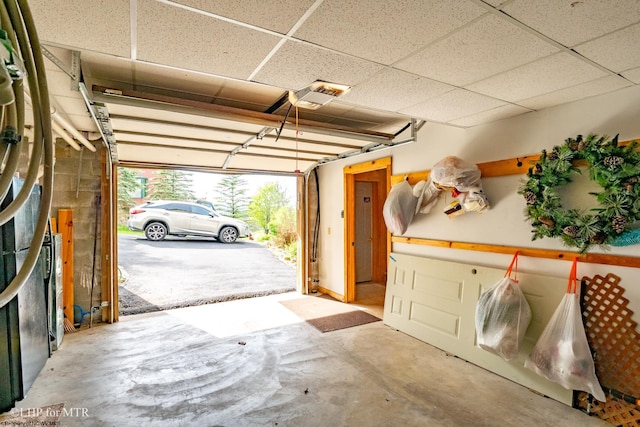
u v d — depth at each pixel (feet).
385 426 7.12
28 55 3.25
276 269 24.70
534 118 9.20
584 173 7.90
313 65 6.50
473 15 4.79
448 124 10.58
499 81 7.25
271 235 38.27
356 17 4.85
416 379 9.12
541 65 6.44
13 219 7.53
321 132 10.90
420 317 11.96
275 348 11.14
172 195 52.65
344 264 17.07
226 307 15.94
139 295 17.57
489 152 10.35
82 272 13.51
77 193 13.34
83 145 13.42
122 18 4.84
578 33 5.26
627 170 6.95
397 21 4.94
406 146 13.38
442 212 11.77
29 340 8.30
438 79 7.13
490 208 10.21
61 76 7.56
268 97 9.77
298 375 9.31
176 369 9.62
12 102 3.02
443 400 8.11
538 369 7.97
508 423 7.25
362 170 15.83
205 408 7.72
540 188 8.50
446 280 11.19
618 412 7.23
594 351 7.78
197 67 6.61
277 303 16.69
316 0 4.43
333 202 18.03
